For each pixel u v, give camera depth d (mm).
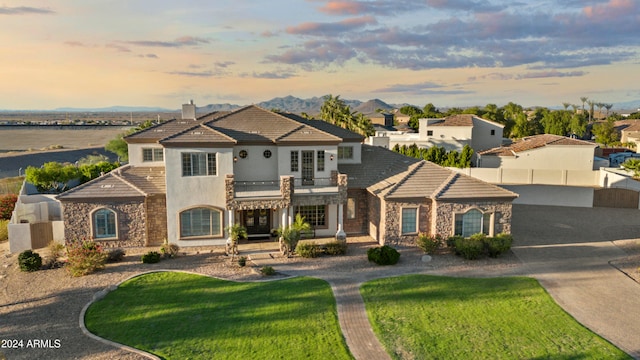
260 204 27781
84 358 15195
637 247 29156
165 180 28594
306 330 17438
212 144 27859
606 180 49344
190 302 20031
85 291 21297
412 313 19141
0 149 108125
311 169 30641
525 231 33500
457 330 17656
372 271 24438
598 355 15789
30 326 17641
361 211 32188
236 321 18141
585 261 26312
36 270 24234
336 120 62000
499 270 24703
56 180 42562
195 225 28672
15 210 30719
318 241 30203
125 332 17125
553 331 17594
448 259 26594
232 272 24203
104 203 27500
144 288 21688
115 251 25922
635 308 19828
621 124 111062
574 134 108188
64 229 27234
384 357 15633
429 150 61094
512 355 15812
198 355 15492
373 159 35000
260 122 31953
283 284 22375
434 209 28312
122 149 63906
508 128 105562
